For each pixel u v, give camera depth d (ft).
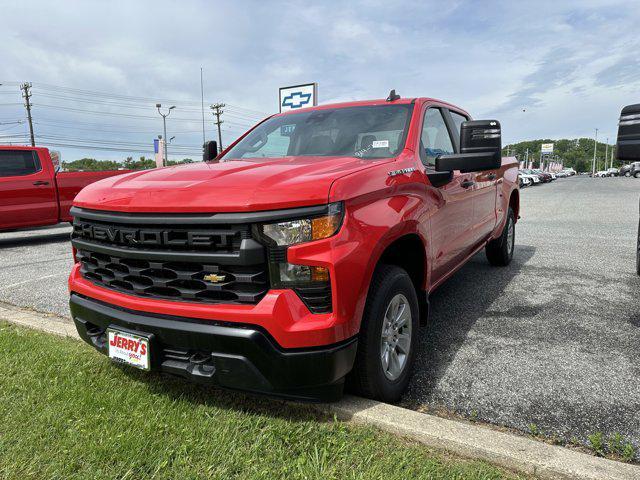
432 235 9.91
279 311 6.71
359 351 7.65
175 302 7.34
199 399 8.39
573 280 17.29
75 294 8.96
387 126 10.74
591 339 11.49
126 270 7.92
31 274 20.38
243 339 6.69
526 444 6.80
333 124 11.39
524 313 13.60
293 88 66.39
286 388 6.91
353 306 7.09
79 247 8.75
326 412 7.79
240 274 6.90
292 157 10.25
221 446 6.94
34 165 29.45
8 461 6.62
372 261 7.41
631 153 8.48
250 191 6.93
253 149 11.82
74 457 6.70
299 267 6.79
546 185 131.75
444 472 6.39
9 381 8.96
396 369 8.62
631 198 64.34
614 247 24.34
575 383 9.21
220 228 6.96
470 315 13.50
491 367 10.03
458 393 8.92
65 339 11.35
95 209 8.32
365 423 7.51
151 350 7.42
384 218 7.84
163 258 7.30
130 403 8.20
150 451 6.80
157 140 120.16
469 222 13.02
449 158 9.12
